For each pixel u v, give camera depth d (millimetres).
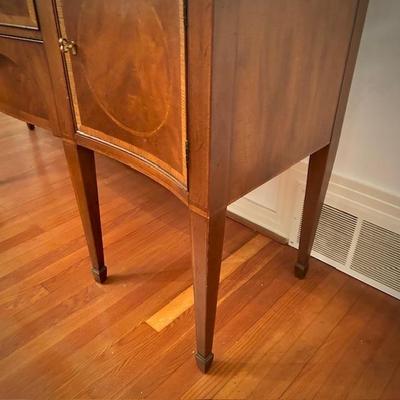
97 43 606
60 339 881
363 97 862
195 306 722
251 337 887
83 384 790
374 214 934
